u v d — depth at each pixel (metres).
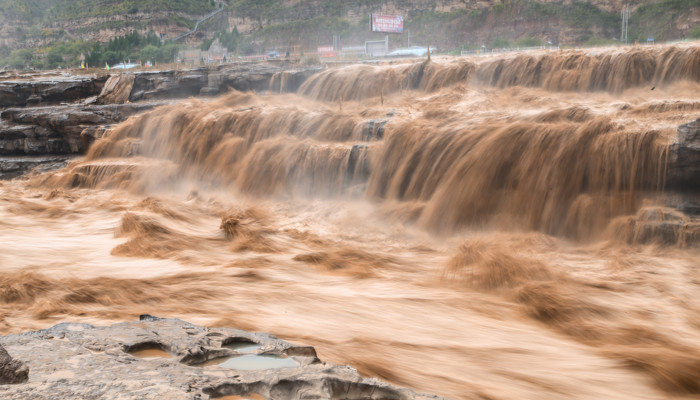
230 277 9.07
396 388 3.58
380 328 6.77
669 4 155.12
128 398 2.95
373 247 11.80
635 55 18.39
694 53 17.42
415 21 196.75
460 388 5.03
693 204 11.32
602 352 6.22
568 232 12.41
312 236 12.53
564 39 166.38
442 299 8.13
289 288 8.51
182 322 4.77
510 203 13.26
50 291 8.02
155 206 14.38
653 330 7.01
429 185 14.73
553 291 8.20
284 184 17.45
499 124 14.62
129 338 4.20
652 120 13.20
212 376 3.49
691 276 9.35
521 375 5.49
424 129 15.38
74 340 4.06
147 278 8.97
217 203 16.58
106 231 13.47
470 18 185.88
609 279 9.17
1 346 3.16
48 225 14.37
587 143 12.65
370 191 15.81
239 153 19.67
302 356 4.16
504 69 21.06
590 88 19.12
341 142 17.66
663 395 5.34
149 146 22.81
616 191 12.21
